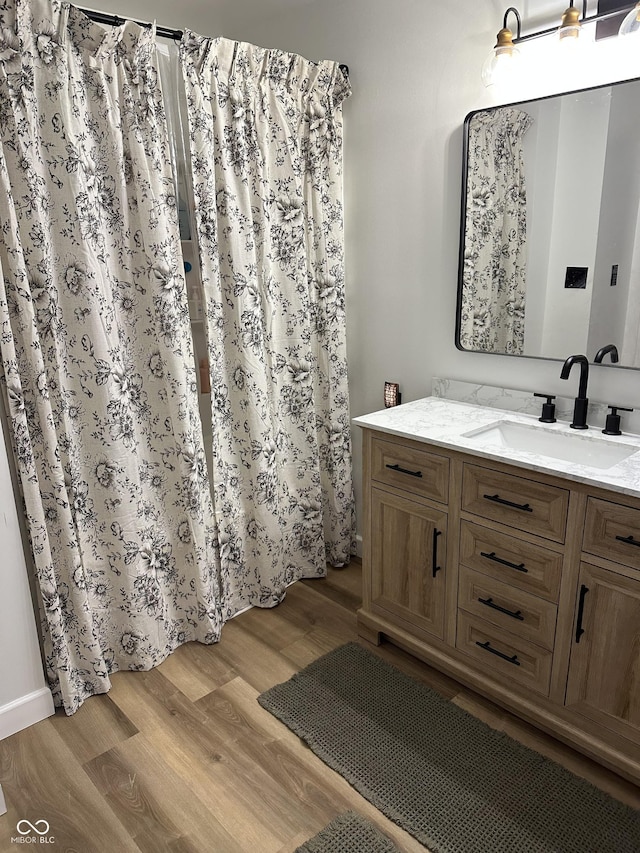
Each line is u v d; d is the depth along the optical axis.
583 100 1.81
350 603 2.61
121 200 1.90
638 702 1.59
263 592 2.55
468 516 1.88
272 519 2.47
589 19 1.73
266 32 2.76
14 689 1.90
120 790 1.71
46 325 1.76
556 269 1.97
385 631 2.25
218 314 2.21
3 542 1.80
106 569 2.07
